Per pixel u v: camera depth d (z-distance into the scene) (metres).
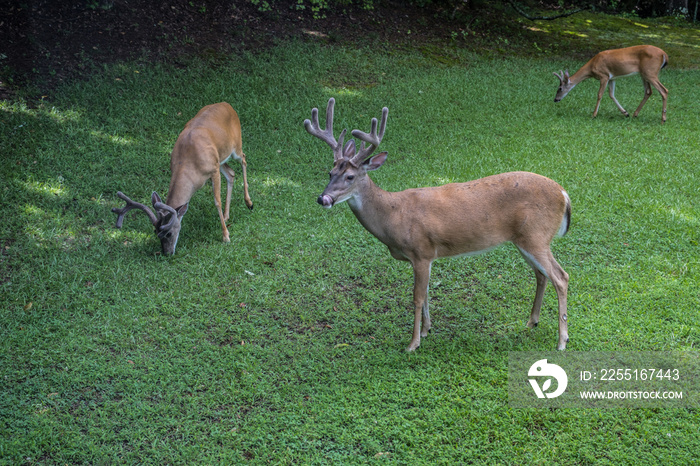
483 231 4.98
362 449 4.16
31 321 5.57
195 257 6.78
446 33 17.02
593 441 4.11
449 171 9.02
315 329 5.60
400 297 6.12
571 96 13.21
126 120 9.90
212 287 6.23
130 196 8.06
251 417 4.46
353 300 6.09
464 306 5.92
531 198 4.90
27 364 5.02
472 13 18.72
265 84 12.00
